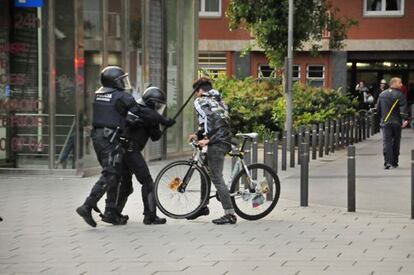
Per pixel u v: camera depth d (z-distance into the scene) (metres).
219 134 15.87
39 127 23.61
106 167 15.58
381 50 56.94
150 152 28.09
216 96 16.20
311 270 11.88
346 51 56.78
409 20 56.62
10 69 23.67
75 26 23.05
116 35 25.56
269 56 37.94
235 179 16.27
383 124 26.47
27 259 12.77
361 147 35.78
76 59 23.12
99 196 15.48
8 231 15.20
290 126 31.31
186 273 11.77
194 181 16.23
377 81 57.47
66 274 11.75
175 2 29.91
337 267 12.07
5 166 23.88
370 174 24.88
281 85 38.81
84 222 16.16
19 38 23.55
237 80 41.28
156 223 15.89
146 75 27.47
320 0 38.22
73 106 23.34
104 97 15.83
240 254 13.05
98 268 12.11
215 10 57.34
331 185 22.22
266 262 12.45
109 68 16.03
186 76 30.86
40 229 15.39
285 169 26.17
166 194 16.17
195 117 31.02
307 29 37.22
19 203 18.67
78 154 23.41
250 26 38.22
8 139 23.83
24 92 23.62
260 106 36.44
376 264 12.27
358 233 14.86
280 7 36.72
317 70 57.09
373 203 18.94
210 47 57.34
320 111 35.91
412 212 16.47
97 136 15.72
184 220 16.33
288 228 15.41
